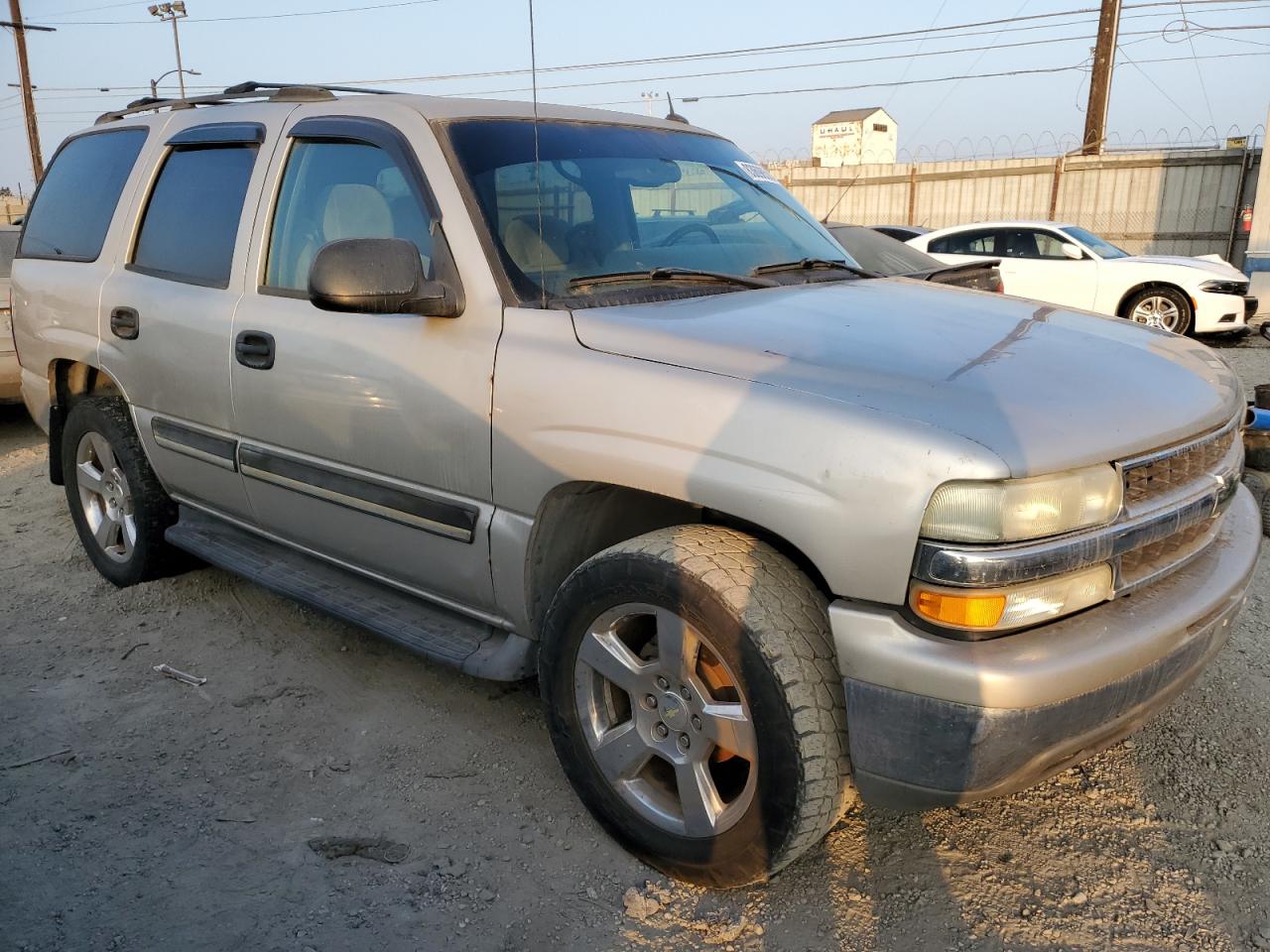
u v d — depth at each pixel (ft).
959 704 6.68
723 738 7.63
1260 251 48.14
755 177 12.35
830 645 7.33
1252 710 11.06
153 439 13.03
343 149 10.52
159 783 9.81
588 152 10.59
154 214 13.07
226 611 13.80
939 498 6.62
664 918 7.93
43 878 8.39
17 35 107.65
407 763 10.13
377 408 9.71
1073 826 9.08
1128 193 70.03
